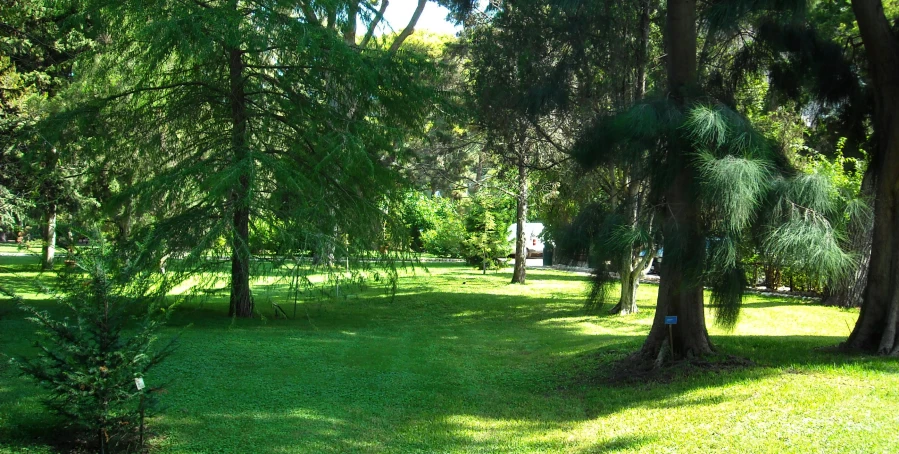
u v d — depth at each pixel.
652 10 13.65
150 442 5.57
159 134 13.60
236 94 13.12
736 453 4.79
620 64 12.64
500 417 6.49
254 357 9.48
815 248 5.76
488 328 13.63
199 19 11.46
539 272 29.47
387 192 14.73
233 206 11.93
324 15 13.48
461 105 15.52
